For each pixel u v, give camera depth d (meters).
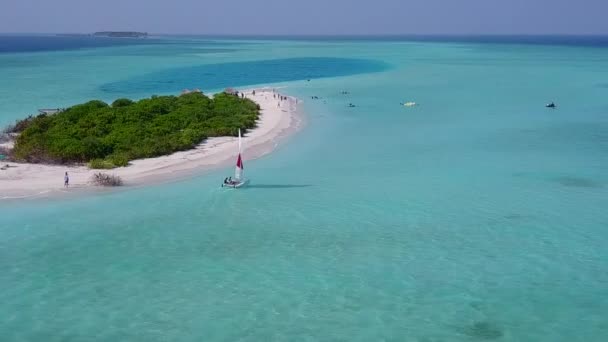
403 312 23.98
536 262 28.52
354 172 43.94
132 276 26.80
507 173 43.66
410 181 41.53
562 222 33.72
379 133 58.91
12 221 32.62
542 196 38.28
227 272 27.33
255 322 23.17
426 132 59.44
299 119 66.75
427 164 46.34
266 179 41.97
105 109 60.03
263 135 56.94
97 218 33.59
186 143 50.66
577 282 26.58
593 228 32.78
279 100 81.75
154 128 53.94
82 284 25.97
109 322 23.05
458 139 55.84
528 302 24.83
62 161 44.59
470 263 28.34
